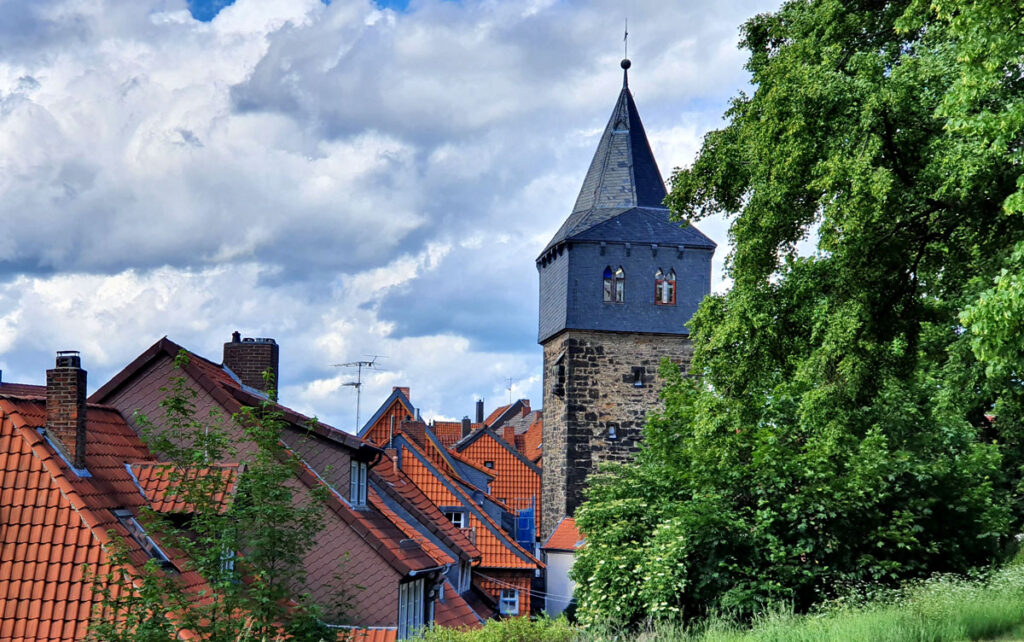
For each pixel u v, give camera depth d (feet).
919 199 62.49
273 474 55.31
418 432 171.32
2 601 57.47
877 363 68.49
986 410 109.29
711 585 71.67
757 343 73.41
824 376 69.05
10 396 67.92
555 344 190.49
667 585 70.13
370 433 175.83
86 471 67.82
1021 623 52.70
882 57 62.39
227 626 51.65
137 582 56.03
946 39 59.11
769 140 67.31
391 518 100.89
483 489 189.26
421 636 76.07
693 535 71.51
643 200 189.57
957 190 58.80
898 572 72.79
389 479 122.72
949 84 58.13
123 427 79.66
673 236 184.75
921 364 78.18
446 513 149.48
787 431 79.20
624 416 181.47
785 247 73.46
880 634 48.70
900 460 76.13
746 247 72.95
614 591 74.49
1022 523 107.04
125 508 67.21
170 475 56.13
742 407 76.33
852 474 73.97
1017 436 107.76
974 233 65.05
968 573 71.82
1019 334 47.01
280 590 53.21
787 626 52.06
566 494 179.63
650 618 68.74
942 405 77.61
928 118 60.59
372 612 80.18
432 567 90.43
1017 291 45.44
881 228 64.28
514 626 72.74
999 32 48.03
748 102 81.15
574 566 80.74
